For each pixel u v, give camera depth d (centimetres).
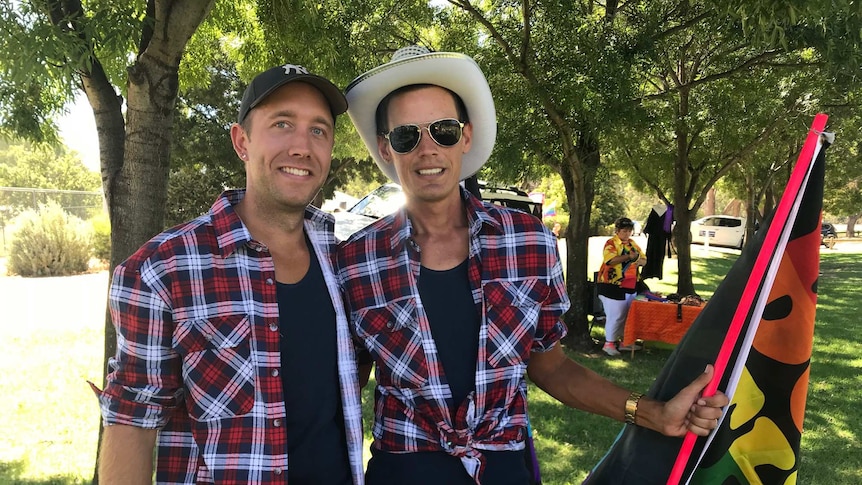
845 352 755
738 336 163
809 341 166
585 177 729
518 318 171
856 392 580
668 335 697
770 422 171
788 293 168
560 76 583
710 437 162
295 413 150
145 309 136
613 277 714
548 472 389
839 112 918
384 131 189
